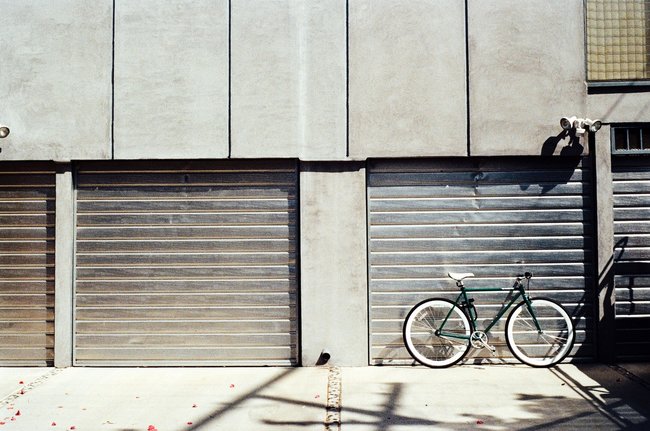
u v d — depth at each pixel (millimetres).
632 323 7734
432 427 5551
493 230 7789
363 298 7656
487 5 7715
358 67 7688
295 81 7688
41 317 7805
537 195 7797
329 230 7676
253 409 6062
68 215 7734
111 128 7711
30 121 7719
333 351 7656
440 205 7793
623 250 7742
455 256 7770
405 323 7578
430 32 7703
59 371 7539
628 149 7777
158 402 6297
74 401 6348
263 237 7789
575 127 7527
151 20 7715
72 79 7715
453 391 6602
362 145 7668
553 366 7598
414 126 7684
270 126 7668
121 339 7754
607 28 7840
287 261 7777
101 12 7723
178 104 7691
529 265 7770
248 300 7758
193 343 7746
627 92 7707
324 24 7719
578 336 7754
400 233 7785
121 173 7820
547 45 7715
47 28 7738
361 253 7668
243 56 7688
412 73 7695
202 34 7707
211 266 7773
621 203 7766
